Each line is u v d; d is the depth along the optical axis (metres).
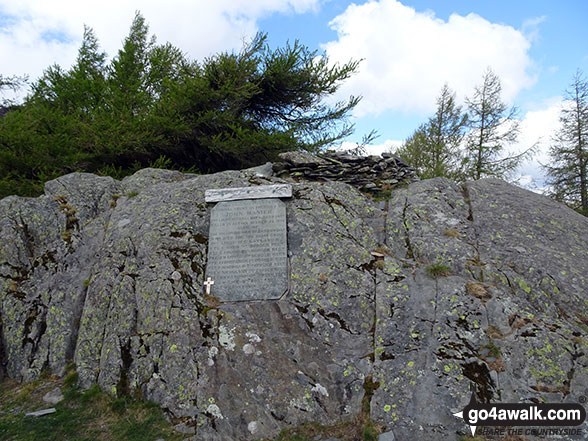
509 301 6.14
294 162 9.85
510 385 5.25
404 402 5.25
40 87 16.30
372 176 9.76
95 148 13.16
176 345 6.02
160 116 13.84
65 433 5.31
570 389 5.17
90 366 6.23
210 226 7.72
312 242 7.33
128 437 5.25
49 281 7.34
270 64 15.12
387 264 6.96
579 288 6.44
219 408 5.38
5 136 11.49
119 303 6.68
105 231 8.28
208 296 6.86
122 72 16.19
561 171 21.55
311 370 5.80
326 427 5.25
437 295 6.34
